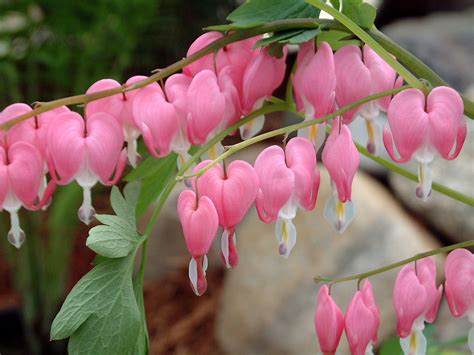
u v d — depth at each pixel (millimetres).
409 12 1432
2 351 1148
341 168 311
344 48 324
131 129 335
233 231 307
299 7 334
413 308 320
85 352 323
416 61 330
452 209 977
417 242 979
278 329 976
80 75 1101
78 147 320
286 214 307
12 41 1076
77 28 1048
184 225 305
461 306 321
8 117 326
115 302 326
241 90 337
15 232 327
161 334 1110
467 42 1245
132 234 333
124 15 1055
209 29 327
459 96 308
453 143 308
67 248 1117
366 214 997
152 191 388
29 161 323
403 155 310
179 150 331
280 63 333
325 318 331
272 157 309
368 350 330
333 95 320
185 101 330
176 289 1160
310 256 992
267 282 1002
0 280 1257
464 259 321
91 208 325
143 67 1273
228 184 304
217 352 1050
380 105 324
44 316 1142
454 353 503
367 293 330
